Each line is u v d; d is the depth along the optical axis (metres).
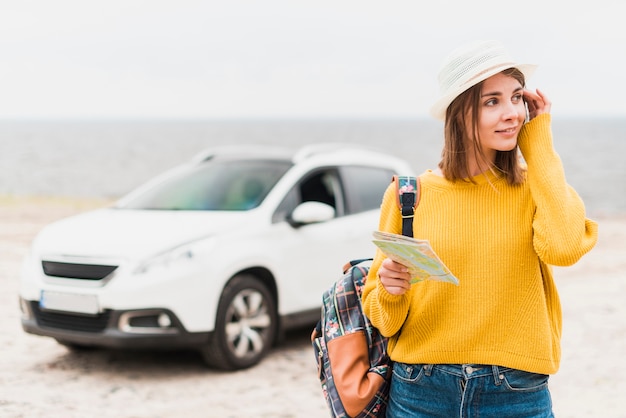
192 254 5.47
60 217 16.30
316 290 6.37
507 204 2.20
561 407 5.07
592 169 64.25
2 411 4.79
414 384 2.26
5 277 9.84
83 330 5.43
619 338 6.91
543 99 2.25
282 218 6.22
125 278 5.29
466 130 2.24
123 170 59.81
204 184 6.73
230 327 5.71
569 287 9.59
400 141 175.75
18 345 6.56
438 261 1.93
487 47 2.21
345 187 6.87
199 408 4.94
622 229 16.12
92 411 4.84
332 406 2.41
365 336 2.44
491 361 2.16
